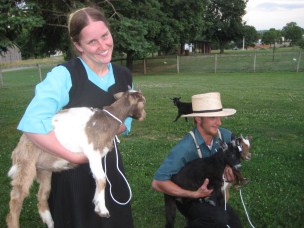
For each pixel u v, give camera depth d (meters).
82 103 2.81
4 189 5.59
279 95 15.14
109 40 2.74
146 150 7.39
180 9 32.12
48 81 2.70
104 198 2.73
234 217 3.64
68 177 2.86
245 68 30.27
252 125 9.52
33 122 2.53
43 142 2.54
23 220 4.67
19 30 10.18
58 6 12.73
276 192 5.29
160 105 13.02
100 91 2.87
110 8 15.38
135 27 13.40
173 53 48.19
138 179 5.82
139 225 4.54
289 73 26.52
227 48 74.62
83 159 2.63
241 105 12.71
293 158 6.79
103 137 2.63
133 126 9.65
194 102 3.60
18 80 26.69
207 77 25.34
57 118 2.63
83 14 2.67
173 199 3.71
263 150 7.25
